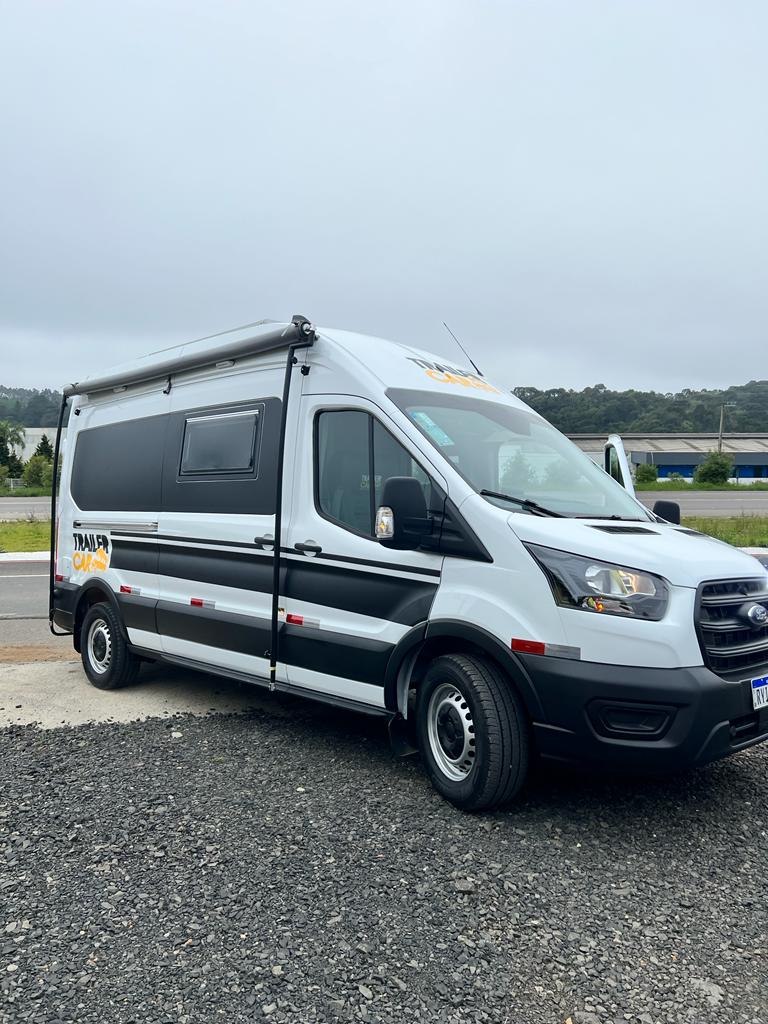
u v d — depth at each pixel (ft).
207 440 19.84
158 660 21.53
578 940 9.97
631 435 258.78
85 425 25.45
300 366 17.46
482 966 9.41
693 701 12.07
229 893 10.98
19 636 31.45
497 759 13.16
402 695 14.96
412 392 16.12
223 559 18.94
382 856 12.10
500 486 14.88
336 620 16.03
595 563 12.66
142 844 12.48
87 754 16.74
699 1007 8.76
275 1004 8.69
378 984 9.05
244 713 20.08
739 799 14.55
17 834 12.84
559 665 12.56
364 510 15.71
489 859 12.07
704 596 12.69
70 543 25.18
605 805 14.17
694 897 11.08
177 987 8.96
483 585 13.55
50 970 9.27
